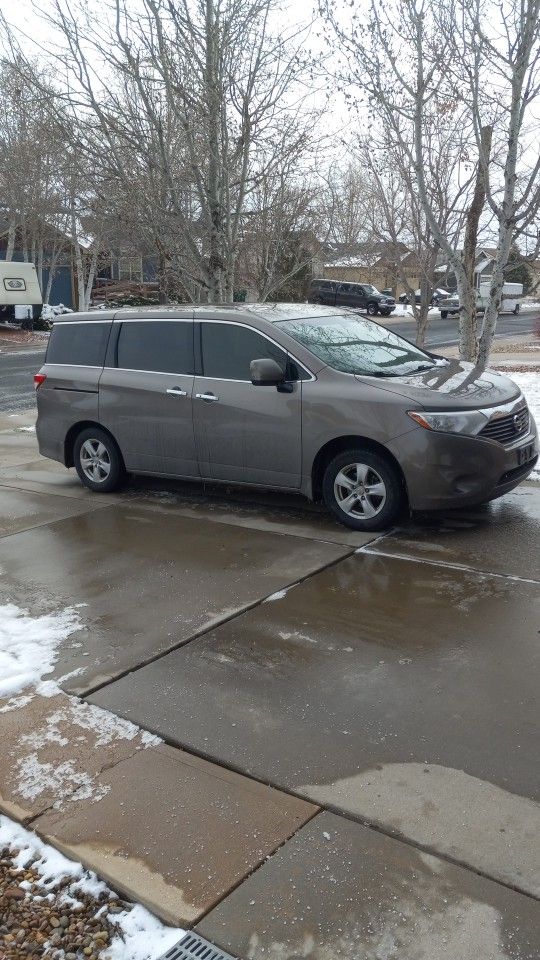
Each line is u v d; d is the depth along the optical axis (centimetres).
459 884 265
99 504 750
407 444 579
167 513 705
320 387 622
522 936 244
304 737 352
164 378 717
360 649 429
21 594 530
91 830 300
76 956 249
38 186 2481
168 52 896
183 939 251
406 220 1411
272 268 1100
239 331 676
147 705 385
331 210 1355
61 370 797
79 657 436
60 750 351
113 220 1106
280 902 261
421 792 311
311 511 685
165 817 304
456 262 1001
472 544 579
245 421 662
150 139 922
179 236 973
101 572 564
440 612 468
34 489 823
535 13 779
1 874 283
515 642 427
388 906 257
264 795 314
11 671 422
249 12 905
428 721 359
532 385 1280
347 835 290
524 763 326
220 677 408
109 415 759
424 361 696
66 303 4375
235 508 709
